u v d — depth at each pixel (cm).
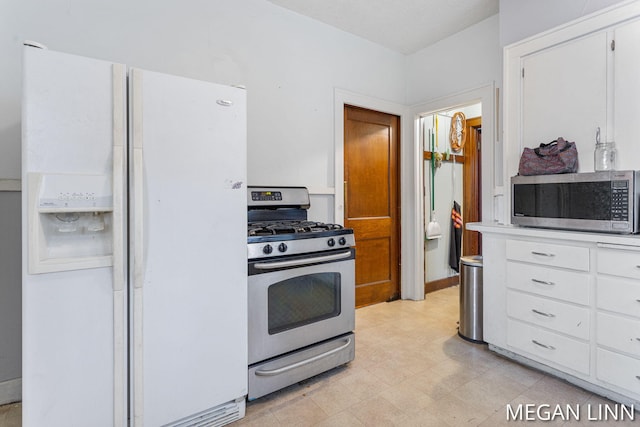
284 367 172
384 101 317
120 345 128
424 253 349
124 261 128
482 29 272
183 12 211
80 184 118
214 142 147
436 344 234
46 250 120
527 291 195
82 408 122
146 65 199
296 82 260
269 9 245
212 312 148
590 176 166
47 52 112
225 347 152
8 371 170
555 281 181
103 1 187
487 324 220
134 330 129
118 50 191
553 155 185
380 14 262
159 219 133
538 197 189
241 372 158
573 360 174
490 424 150
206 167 145
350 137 304
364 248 316
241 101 155
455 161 395
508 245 204
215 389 150
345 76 290
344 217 295
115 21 190
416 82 328
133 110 127
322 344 192
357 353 221
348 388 181
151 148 131
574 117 187
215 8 222
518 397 170
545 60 200
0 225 167
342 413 160
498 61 262
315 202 274
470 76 282
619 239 154
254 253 163
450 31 289
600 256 163
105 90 122
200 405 146
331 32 280
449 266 393
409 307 315
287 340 176
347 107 301
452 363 206
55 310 117
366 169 315
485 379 187
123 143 125
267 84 245
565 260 176
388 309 309
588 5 188
